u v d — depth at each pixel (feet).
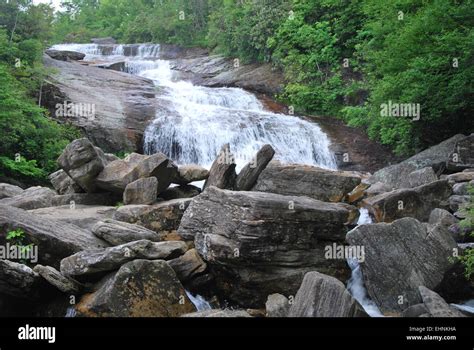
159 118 71.20
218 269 31.19
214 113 75.51
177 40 128.36
